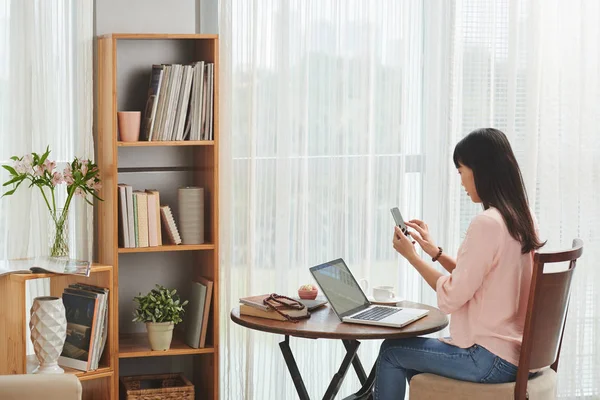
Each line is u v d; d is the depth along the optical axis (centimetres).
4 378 260
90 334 331
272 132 383
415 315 312
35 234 353
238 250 384
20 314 310
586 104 416
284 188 385
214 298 361
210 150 361
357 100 394
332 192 395
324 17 388
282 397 394
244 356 386
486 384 289
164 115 351
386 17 397
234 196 382
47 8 348
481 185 298
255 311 314
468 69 407
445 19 402
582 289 425
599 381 427
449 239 408
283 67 380
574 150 417
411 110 407
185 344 367
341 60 390
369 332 290
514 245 292
